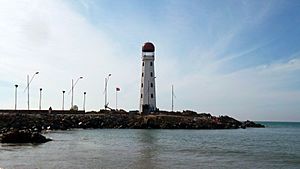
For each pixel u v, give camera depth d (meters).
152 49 136.75
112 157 47.19
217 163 44.12
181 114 146.00
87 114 129.25
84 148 57.41
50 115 116.06
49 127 103.12
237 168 40.78
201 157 49.41
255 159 48.59
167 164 42.34
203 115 154.50
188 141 75.56
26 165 39.66
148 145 64.56
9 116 101.69
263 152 57.53
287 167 42.12
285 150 61.31
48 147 57.25
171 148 60.31
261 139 89.69
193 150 58.09
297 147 67.56
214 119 145.75
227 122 151.88
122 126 119.81
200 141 76.56
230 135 101.25
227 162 45.22
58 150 53.72
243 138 90.69
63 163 41.50
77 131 100.81
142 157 47.75
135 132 100.75
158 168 39.44
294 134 121.06
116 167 39.44
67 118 117.00
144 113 136.00
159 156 49.28
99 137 80.88
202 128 129.75
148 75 136.88
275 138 95.38
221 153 54.84
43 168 38.03
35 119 106.19
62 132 94.75
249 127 177.12
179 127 124.25
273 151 59.34
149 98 136.75
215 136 94.12
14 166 38.94
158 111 141.88
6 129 81.50
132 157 47.53
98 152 52.44
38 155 47.75
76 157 46.59
